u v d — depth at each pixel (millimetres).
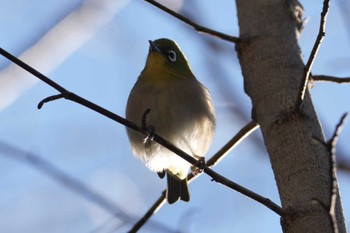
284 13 10031
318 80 9492
